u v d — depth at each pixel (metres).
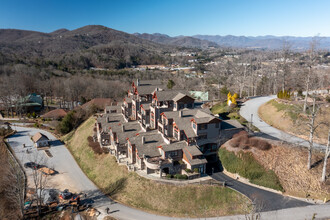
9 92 124.88
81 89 140.75
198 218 43.09
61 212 48.00
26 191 55.72
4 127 99.38
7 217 48.19
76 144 81.75
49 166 68.69
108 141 72.12
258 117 71.06
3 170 64.19
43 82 148.25
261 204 42.06
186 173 51.28
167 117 59.38
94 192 55.00
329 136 43.28
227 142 57.09
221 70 158.88
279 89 113.88
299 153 49.91
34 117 116.75
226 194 45.91
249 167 49.56
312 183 44.88
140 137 59.50
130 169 55.97
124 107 81.88
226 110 77.69
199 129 55.22
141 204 48.16
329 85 92.50
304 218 38.56
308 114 60.69
